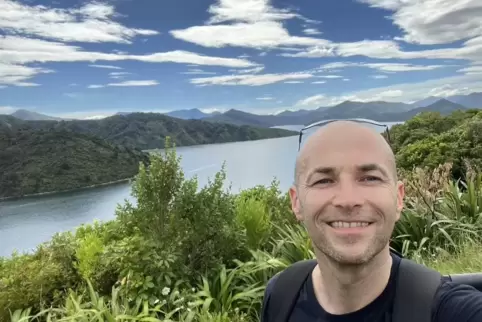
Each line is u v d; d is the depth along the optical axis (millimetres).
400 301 1031
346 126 1064
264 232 5285
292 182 1177
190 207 4641
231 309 3840
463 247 4984
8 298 4059
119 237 5117
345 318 1062
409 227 5719
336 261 1014
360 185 1013
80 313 3352
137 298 3816
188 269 4352
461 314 951
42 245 5043
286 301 1214
